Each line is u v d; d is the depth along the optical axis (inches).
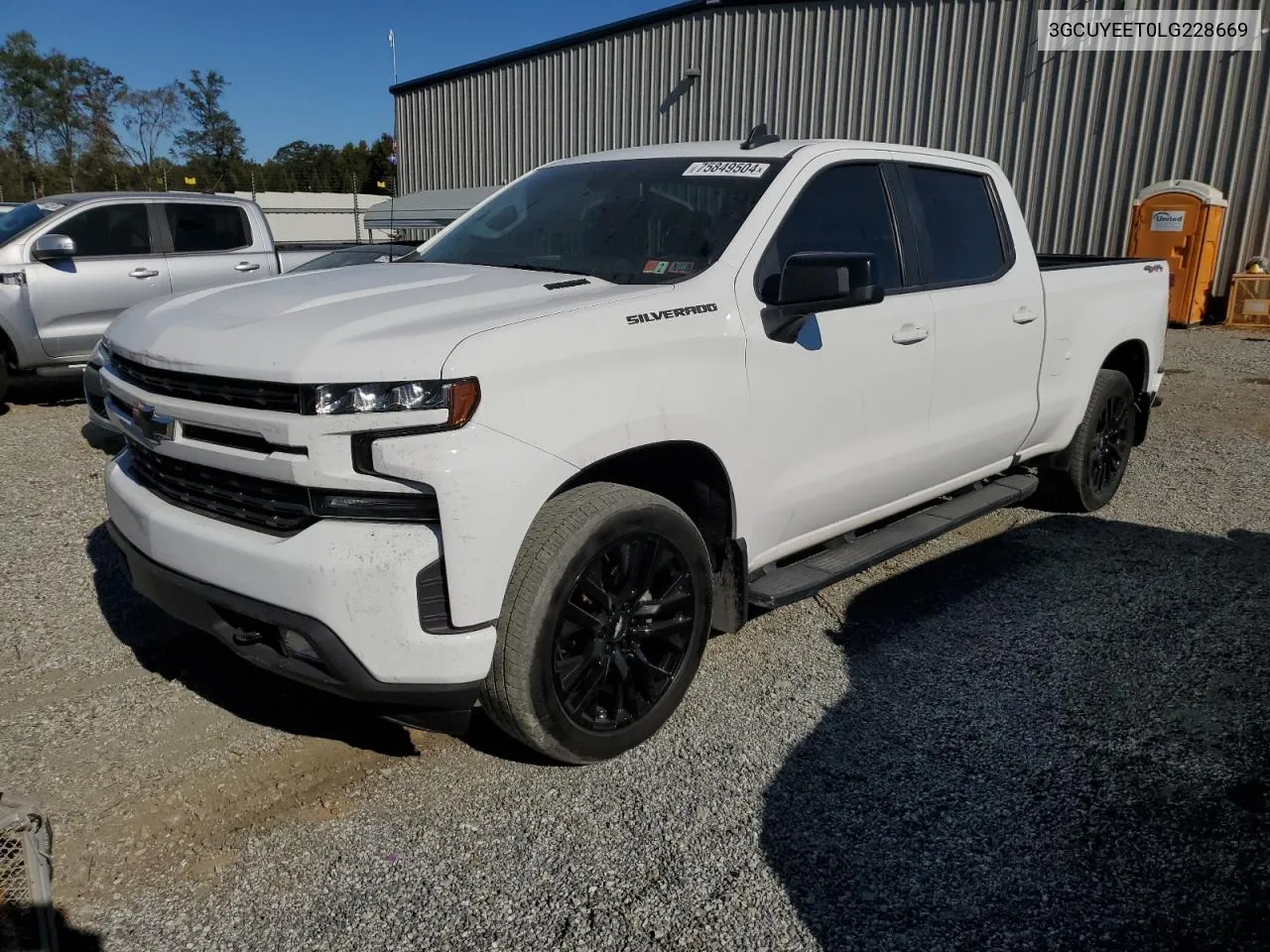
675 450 125.1
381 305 115.6
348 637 100.2
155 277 341.7
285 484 103.9
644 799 114.7
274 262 375.2
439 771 120.6
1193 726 133.0
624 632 118.6
